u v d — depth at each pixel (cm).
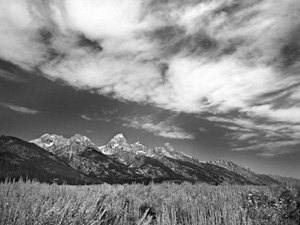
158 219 655
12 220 446
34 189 795
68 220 485
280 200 933
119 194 1033
